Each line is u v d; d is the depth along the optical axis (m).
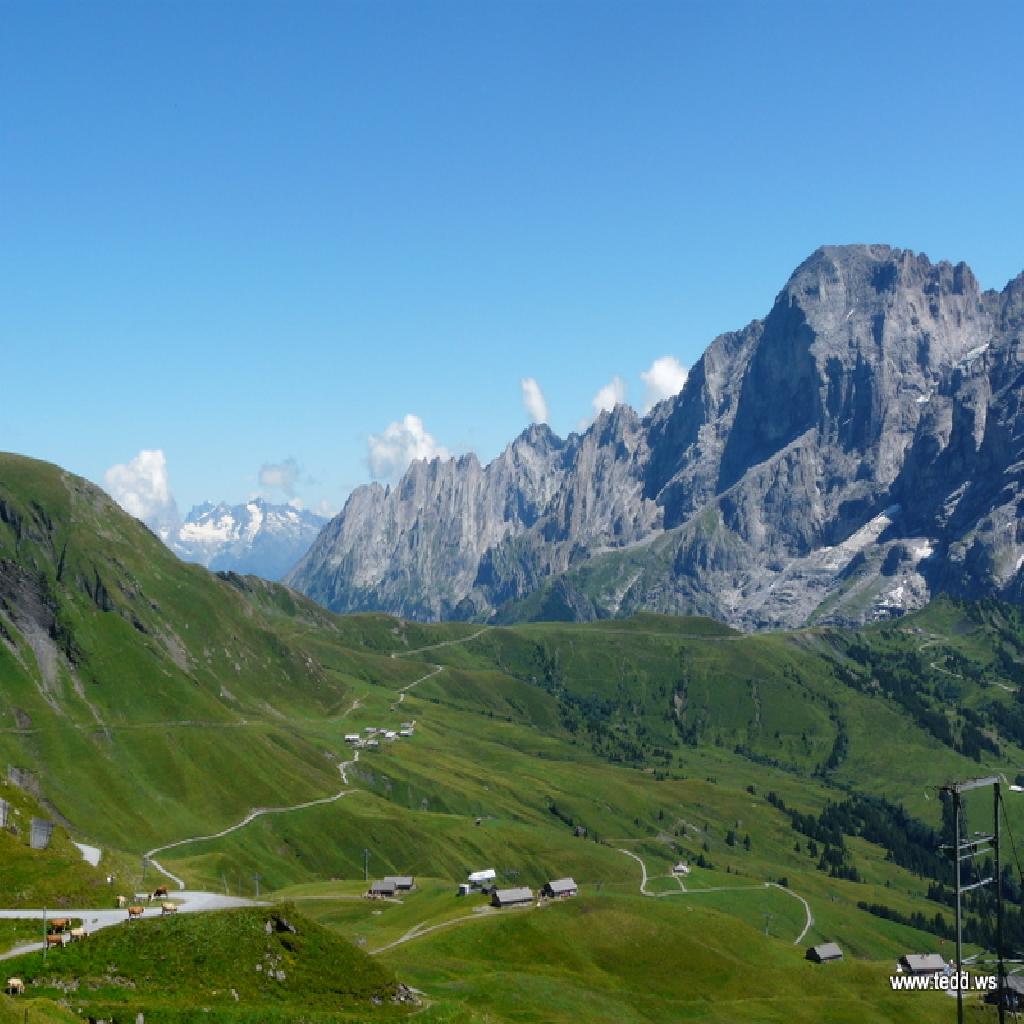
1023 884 106.19
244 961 124.56
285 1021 111.94
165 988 117.31
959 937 98.81
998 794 102.69
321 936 133.88
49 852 168.12
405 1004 128.38
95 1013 106.62
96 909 146.00
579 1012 167.12
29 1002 99.75
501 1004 163.25
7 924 133.00
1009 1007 179.25
